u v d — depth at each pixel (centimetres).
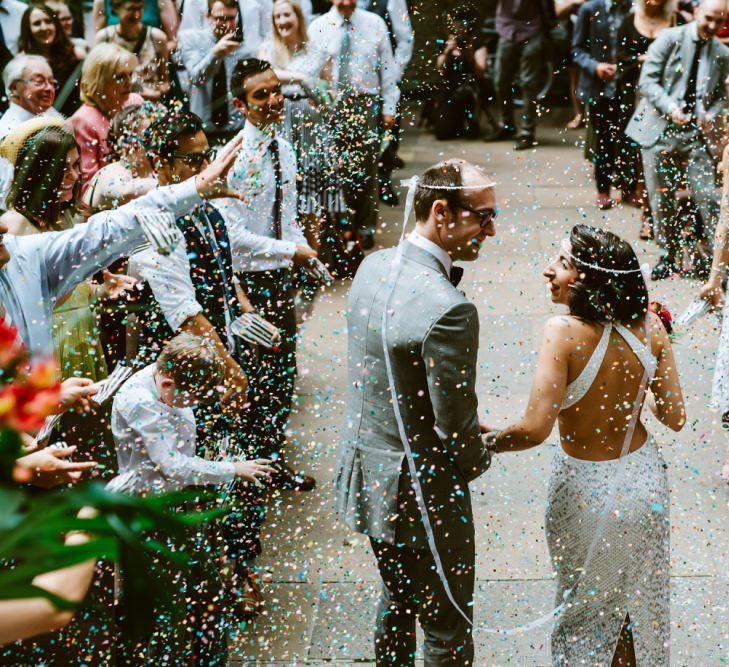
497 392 509
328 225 556
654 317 280
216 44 628
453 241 265
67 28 608
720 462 438
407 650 293
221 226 339
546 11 901
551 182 800
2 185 292
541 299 604
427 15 898
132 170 339
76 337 326
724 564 370
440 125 927
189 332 322
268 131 391
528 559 381
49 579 129
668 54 619
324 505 414
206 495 98
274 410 398
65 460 255
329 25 589
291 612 352
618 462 276
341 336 546
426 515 269
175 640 278
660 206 618
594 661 285
